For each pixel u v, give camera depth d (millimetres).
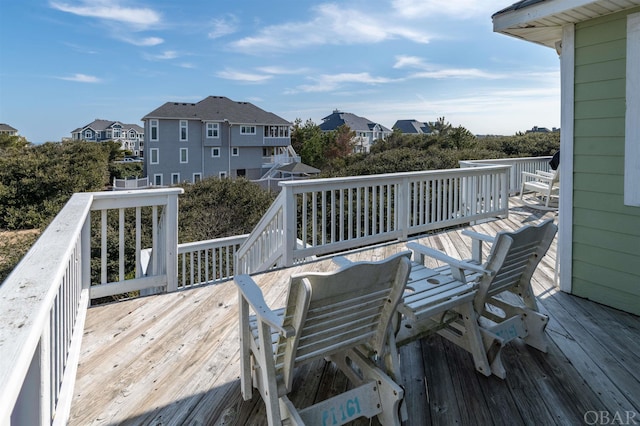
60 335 1775
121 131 55156
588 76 3033
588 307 2984
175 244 3189
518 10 3102
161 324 2623
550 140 16297
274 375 1487
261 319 1416
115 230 8734
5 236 13742
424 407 1813
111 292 2967
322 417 1546
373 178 4484
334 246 4223
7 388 638
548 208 7094
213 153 28141
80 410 1757
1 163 16094
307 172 29375
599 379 2027
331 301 1458
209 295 3129
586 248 3141
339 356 1920
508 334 2219
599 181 3027
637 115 2750
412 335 1989
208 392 1903
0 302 946
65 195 16750
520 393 1914
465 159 14008
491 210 6129
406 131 55188
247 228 12094
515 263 2197
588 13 2867
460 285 2152
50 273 1179
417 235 5574
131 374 2047
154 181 26203
